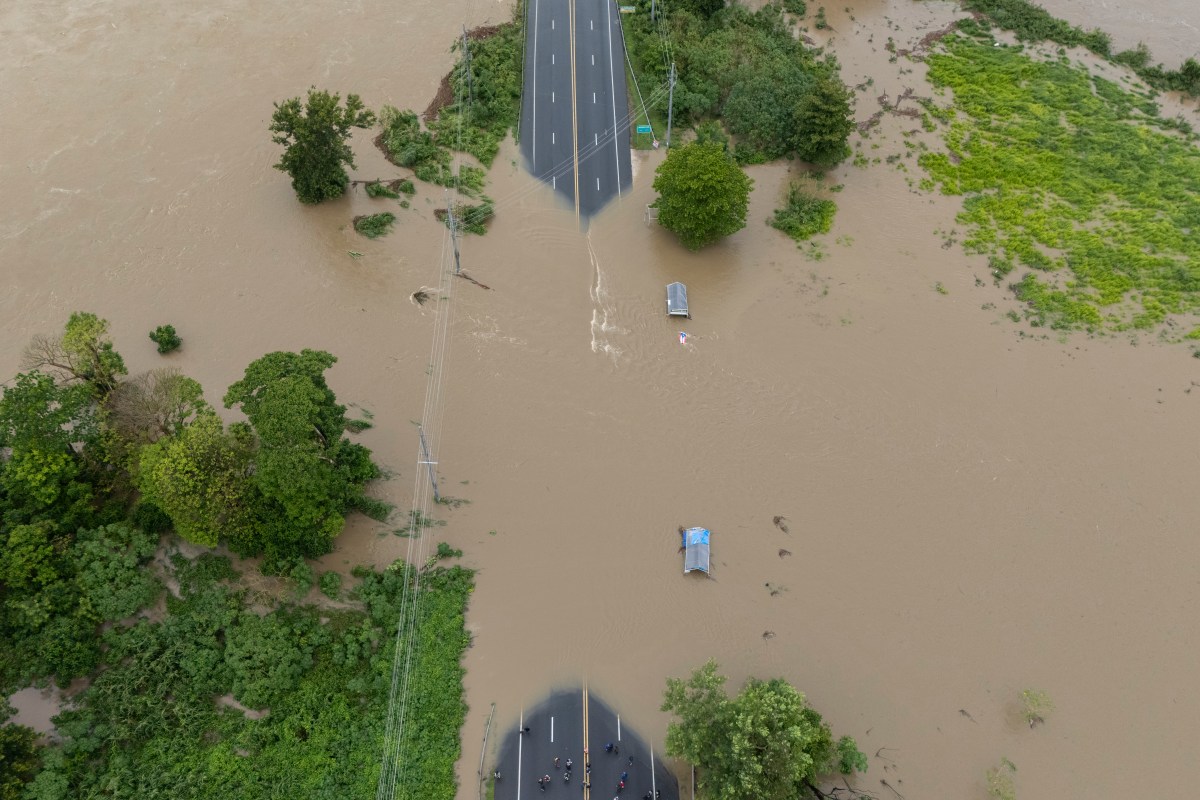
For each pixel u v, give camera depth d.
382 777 58.41
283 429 61.38
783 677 65.50
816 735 57.12
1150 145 106.12
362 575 68.56
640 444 78.81
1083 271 92.81
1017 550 73.12
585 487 75.56
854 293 91.12
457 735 61.31
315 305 86.31
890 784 60.72
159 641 62.72
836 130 99.00
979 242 95.94
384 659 64.19
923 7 128.50
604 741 61.84
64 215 92.12
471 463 76.19
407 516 72.38
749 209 98.81
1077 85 114.56
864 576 71.31
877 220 98.06
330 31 117.69
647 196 99.25
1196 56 120.56
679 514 74.44
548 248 93.44
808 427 80.69
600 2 123.00
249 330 83.69
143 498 65.69
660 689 64.81
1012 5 126.62
